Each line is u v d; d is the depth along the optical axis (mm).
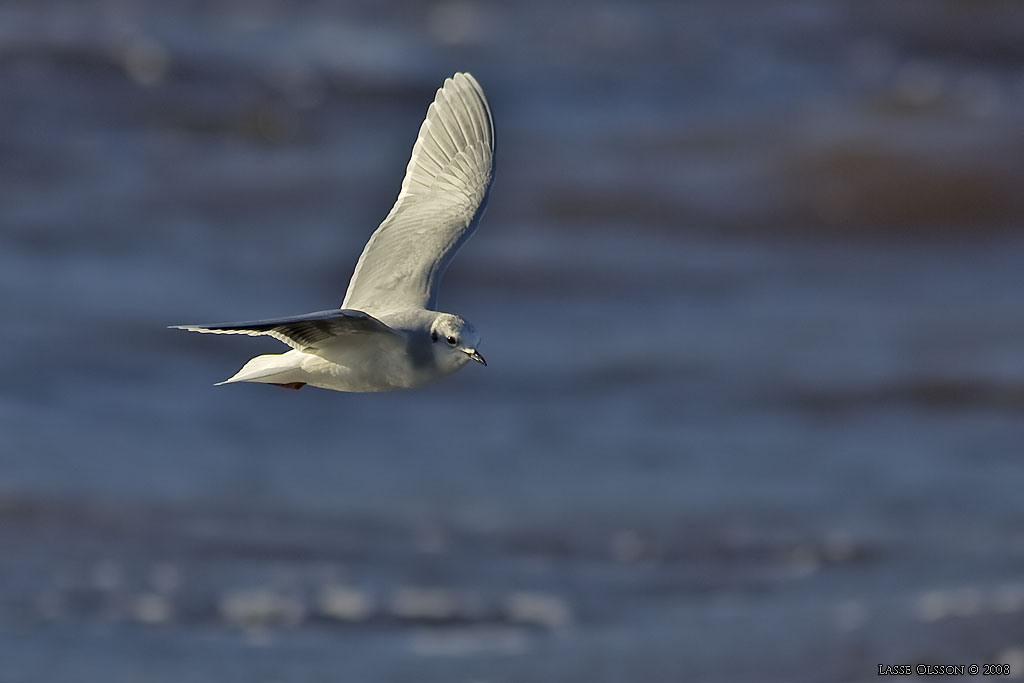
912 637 13852
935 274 32812
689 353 26281
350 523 18047
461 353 8070
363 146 40406
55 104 39094
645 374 25156
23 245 30125
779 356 26016
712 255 33594
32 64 40875
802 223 36156
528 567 16891
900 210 36594
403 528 18031
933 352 26125
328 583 16094
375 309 8602
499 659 13969
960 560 16656
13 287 27047
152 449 20094
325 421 22250
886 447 21594
